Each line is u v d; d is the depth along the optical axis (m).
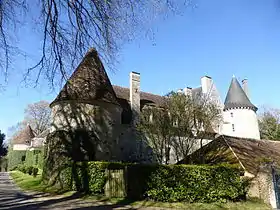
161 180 14.66
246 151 20.81
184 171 14.89
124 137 25.31
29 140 58.84
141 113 25.39
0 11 8.54
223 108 45.12
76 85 22.98
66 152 20.78
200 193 14.74
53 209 11.72
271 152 23.34
